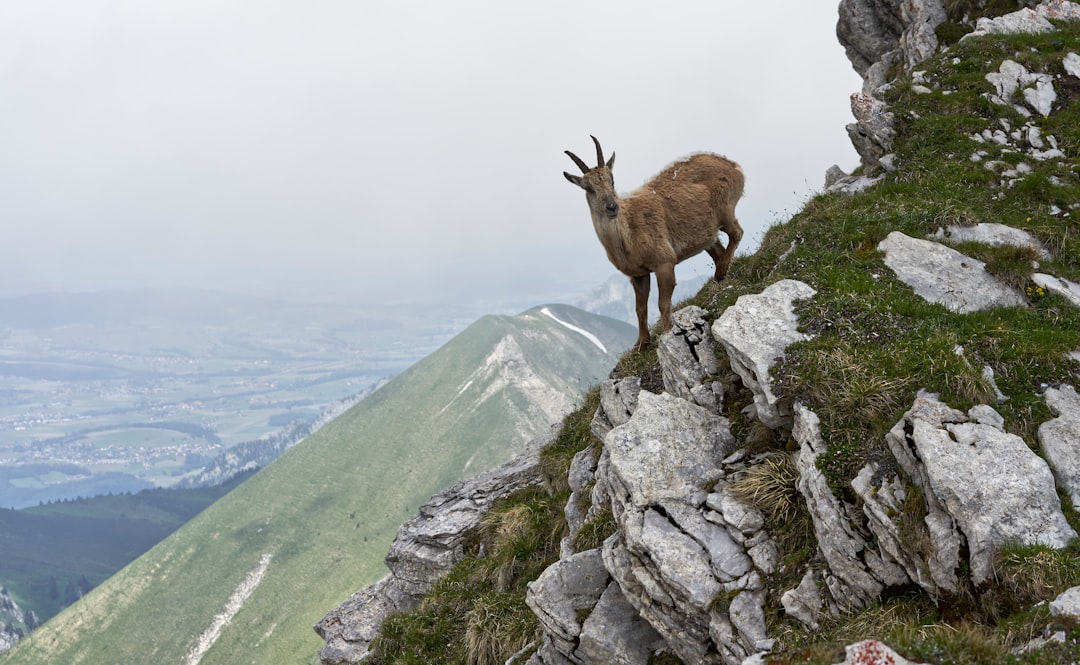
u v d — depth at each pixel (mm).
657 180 14086
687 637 8508
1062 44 19438
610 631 9703
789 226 14727
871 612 7082
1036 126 16953
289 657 172875
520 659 11891
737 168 14562
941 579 6859
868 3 27328
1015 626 5961
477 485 19797
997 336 9359
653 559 8672
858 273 11164
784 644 7309
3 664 190125
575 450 16922
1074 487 7270
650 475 9688
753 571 8266
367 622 18781
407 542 18875
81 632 196875
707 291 14695
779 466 8945
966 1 23016
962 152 16406
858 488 7641
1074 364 8766
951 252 11820
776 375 9258
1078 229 13109
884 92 19531
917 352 8922
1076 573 6270
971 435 7516
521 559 14977
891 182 16266
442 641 14781
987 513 6852
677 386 11406
